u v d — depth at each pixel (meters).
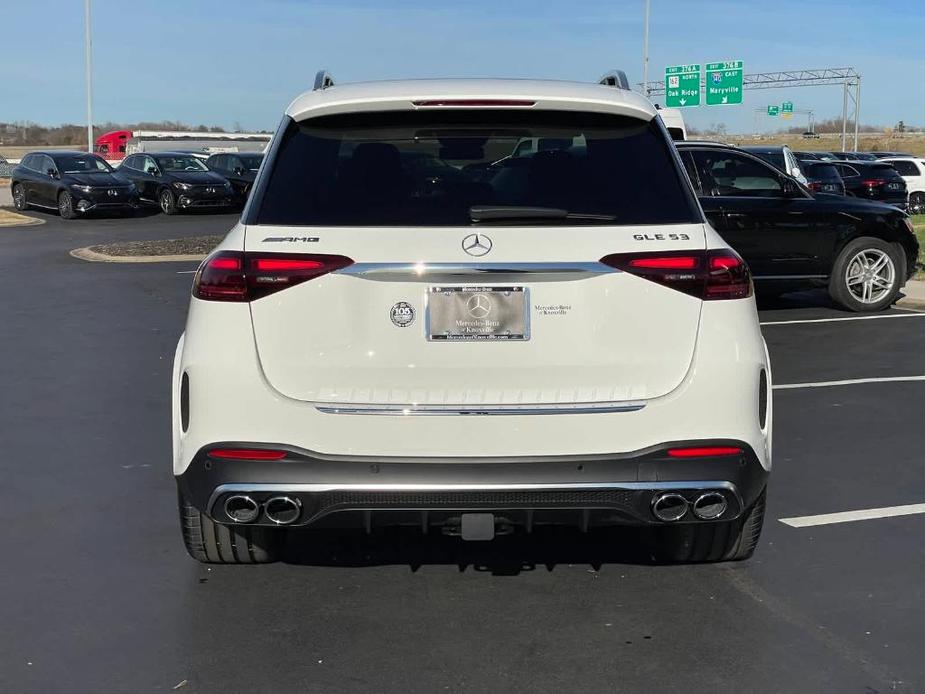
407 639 3.74
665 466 3.46
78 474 5.69
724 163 11.36
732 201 11.17
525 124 3.84
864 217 11.45
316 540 4.68
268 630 3.81
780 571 4.34
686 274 3.47
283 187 3.67
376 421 3.41
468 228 3.47
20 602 4.04
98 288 13.64
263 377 3.44
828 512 5.06
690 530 4.16
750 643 3.69
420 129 3.84
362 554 4.53
